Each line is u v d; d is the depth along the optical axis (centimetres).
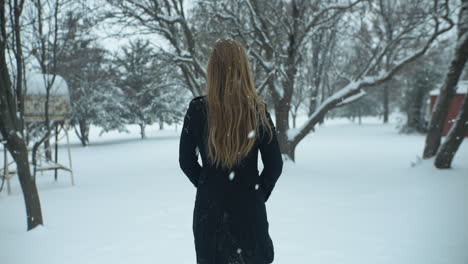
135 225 552
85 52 2362
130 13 1191
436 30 1025
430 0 1116
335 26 1351
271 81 1241
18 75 564
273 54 1277
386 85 4366
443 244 403
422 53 1062
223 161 170
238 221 170
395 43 1200
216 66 172
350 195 746
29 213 533
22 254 416
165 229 522
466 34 1019
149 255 405
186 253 409
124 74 3048
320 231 483
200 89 1434
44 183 1091
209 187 174
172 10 1399
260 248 172
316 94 2988
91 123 3150
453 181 823
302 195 757
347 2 1201
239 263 169
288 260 374
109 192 884
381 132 3341
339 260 368
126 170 1338
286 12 1327
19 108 557
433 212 559
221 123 169
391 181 910
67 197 833
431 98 2905
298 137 1277
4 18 517
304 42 1264
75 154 2222
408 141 2352
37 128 1360
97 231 521
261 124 171
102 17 1148
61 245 452
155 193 845
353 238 444
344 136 2927
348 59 2647
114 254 410
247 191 172
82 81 2825
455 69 1064
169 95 3612
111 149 2505
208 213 172
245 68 173
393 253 382
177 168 1323
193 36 1346
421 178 919
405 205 625
